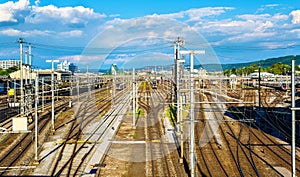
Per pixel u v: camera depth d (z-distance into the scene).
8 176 16.58
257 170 17.59
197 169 17.86
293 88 14.27
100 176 16.97
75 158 19.88
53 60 27.19
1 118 32.78
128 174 17.25
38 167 18.08
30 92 32.66
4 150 21.77
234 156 20.36
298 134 26.50
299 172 17.27
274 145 23.33
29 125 30.44
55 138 25.28
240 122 32.56
